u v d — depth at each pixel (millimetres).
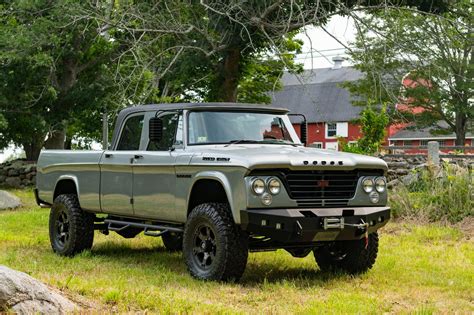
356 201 8469
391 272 9211
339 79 64625
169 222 9133
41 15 27266
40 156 11508
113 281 8023
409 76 39844
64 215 10844
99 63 30141
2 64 27719
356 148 24797
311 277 8875
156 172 9078
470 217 13562
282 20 23297
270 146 9008
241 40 25562
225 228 8062
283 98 65750
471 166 16297
